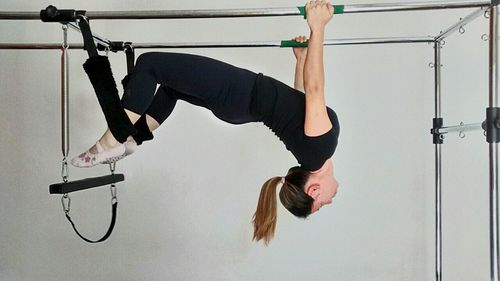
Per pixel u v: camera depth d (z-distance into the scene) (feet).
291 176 6.43
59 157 9.31
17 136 9.29
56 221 9.33
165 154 9.23
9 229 9.34
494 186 5.31
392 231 9.09
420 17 8.93
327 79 9.04
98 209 9.29
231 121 6.28
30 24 9.23
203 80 5.76
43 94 9.27
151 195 9.25
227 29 9.09
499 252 5.30
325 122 5.68
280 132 6.05
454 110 8.92
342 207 9.10
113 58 9.21
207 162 9.20
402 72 8.98
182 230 9.27
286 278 9.18
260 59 9.05
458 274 9.03
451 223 9.00
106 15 5.68
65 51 5.83
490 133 5.32
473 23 8.86
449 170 8.97
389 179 9.05
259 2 9.06
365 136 9.04
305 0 9.03
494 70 5.32
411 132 9.00
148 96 5.64
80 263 9.34
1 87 9.22
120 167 9.24
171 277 9.29
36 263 9.38
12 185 9.30
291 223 9.14
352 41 7.73
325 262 9.15
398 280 9.09
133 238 9.30
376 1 8.97
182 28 9.14
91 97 9.23
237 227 9.21
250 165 9.15
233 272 9.23
